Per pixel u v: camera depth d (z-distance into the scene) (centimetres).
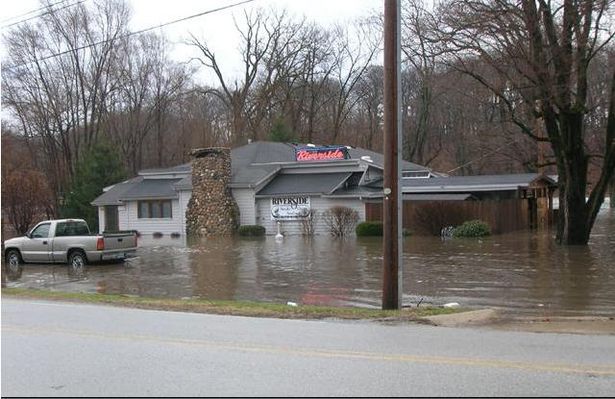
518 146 4619
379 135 6544
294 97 6175
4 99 4947
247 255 2441
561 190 2636
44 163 5309
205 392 600
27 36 5016
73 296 1403
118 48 5231
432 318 1027
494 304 1305
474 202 3184
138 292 1606
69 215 4347
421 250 2444
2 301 1337
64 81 5100
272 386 616
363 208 3334
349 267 1975
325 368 683
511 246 2570
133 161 5478
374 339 852
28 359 748
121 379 652
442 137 6200
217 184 3634
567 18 2180
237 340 850
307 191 3475
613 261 2020
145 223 3912
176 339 861
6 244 2309
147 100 5559
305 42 6100
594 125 3859
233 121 6097
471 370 668
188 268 2081
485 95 3741
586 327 962
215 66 6134
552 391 589
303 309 1139
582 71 2347
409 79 5959
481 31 2188
